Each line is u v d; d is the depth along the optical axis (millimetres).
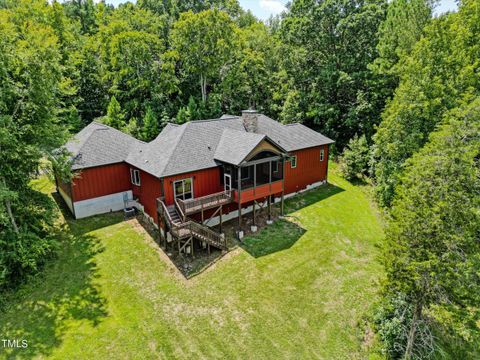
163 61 38531
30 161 15062
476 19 19766
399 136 20906
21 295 12625
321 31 34469
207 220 17000
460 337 11445
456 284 8859
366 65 32625
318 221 19703
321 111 34312
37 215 15578
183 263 14961
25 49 14336
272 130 23625
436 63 20062
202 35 37469
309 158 24469
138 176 19609
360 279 14148
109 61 39000
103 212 20219
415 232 9656
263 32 44156
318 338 11000
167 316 11727
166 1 56531
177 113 36969
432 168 9727
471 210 8805
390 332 10781
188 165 17312
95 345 10406
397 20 28031
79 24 46781
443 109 19219
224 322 11508
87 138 20547
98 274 14039
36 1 34625
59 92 16266
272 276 14180
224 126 21188
